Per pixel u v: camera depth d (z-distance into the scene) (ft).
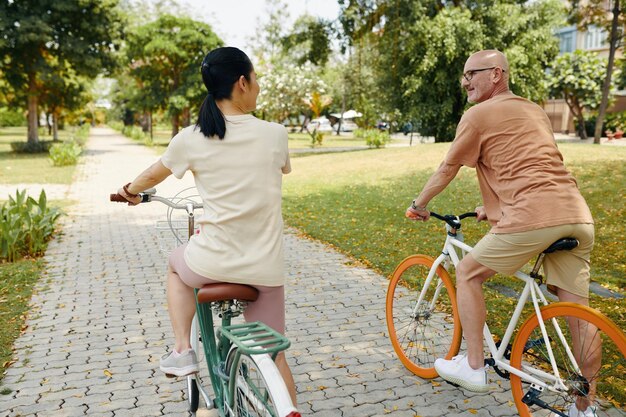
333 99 188.14
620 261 21.57
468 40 79.10
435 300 12.35
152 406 11.12
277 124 8.23
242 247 7.84
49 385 12.09
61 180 56.44
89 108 216.33
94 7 91.04
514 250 9.22
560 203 8.91
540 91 88.69
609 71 84.28
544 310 9.37
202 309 8.80
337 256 24.53
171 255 8.85
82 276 21.27
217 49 7.97
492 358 10.38
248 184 7.80
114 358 13.55
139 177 8.53
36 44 87.71
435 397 11.48
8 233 23.39
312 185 52.01
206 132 7.84
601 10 85.40
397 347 13.14
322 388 11.91
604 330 8.47
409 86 85.56
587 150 56.13
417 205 10.73
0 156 85.81
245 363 7.57
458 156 9.92
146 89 133.69
